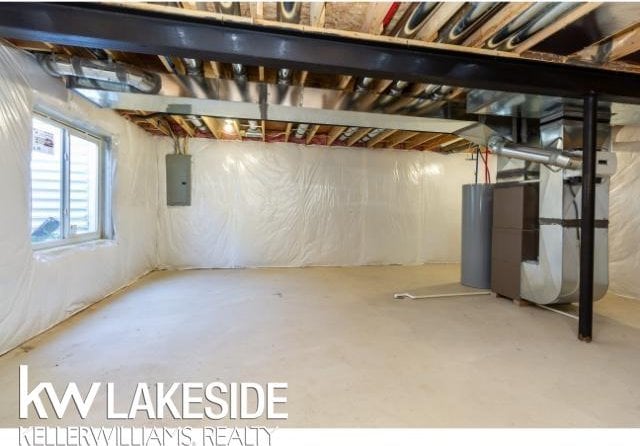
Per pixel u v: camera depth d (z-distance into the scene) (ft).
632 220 13.04
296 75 9.79
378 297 12.50
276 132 18.06
